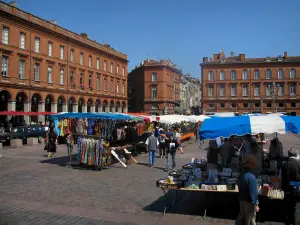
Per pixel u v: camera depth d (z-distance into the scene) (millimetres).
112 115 16531
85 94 52812
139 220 7945
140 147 23297
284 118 8820
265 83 75500
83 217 8125
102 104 58656
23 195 10312
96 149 15461
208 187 8141
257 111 75938
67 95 48406
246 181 6207
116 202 9609
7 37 37656
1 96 38188
